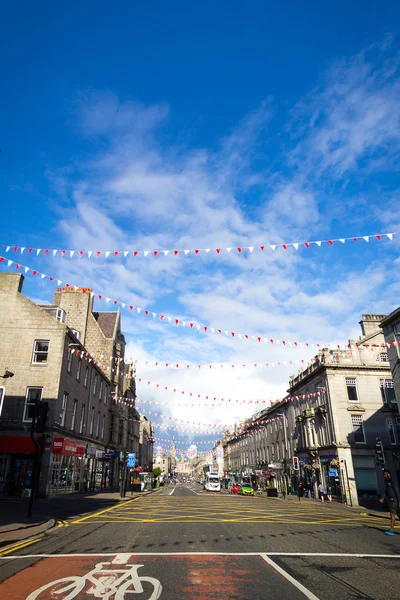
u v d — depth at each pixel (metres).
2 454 25.38
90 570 7.28
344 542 10.62
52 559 8.17
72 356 30.28
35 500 22.67
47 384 26.69
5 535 10.44
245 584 6.47
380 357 38.09
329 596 5.92
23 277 29.53
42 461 25.05
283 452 50.50
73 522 14.17
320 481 37.72
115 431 45.28
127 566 7.61
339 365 37.09
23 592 6.00
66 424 28.86
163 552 8.98
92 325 44.28
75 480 31.23
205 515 17.69
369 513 20.91
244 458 73.94
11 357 27.14
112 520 15.02
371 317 40.50
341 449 34.38
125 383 57.69
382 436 35.38
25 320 28.02
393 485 12.50
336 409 35.88
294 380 46.91
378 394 36.81
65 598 5.74
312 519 16.91
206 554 8.78
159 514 17.81
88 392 34.91
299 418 43.22
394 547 9.91
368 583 6.60
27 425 25.58
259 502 30.23
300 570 7.43
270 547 9.73
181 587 6.29
